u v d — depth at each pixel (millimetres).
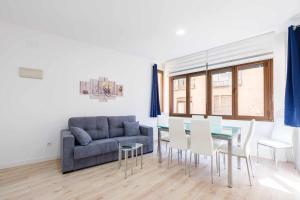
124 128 3859
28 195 1988
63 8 2402
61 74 3387
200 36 3352
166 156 3596
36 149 3096
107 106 4082
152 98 5074
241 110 3848
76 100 3578
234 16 2582
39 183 2291
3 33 2803
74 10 2451
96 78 3896
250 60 3584
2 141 2779
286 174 2598
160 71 5500
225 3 2248
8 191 2072
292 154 3094
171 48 4109
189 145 2895
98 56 3941
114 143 3168
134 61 4703
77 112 3592
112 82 4188
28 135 3014
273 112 3326
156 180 2422
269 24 2850
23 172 2646
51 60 3268
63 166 2588
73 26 2961
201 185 2271
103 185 2258
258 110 3582
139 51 4355
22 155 2955
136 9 2410
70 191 2090
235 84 3896
